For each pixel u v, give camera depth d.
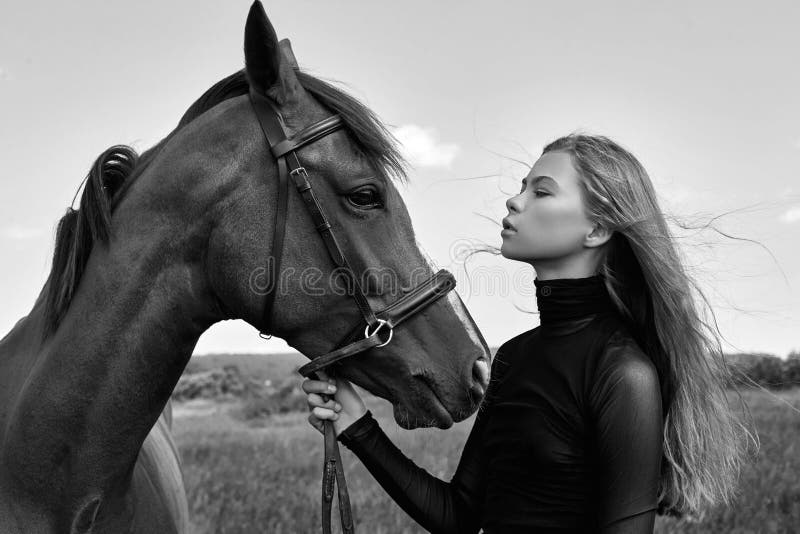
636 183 1.49
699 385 1.50
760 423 6.03
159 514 1.89
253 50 1.60
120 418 1.56
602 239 1.48
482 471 1.69
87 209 1.61
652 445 1.33
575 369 1.41
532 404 1.43
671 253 1.49
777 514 3.94
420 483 1.70
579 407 1.39
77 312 1.57
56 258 1.66
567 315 1.48
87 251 1.63
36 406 1.54
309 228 1.62
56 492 1.54
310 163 1.61
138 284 1.57
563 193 1.47
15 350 1.75
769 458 4.96
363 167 1.63
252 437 8.95
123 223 1.60
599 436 1.34
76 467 1.54
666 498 1.57
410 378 1.68
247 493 5.34
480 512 1.68
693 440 1.50
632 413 1.33
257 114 1.64
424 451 6.08
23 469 1.54
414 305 1.66
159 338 1.59
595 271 1.52
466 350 1.69
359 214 1.63
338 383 1.74
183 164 1.60
